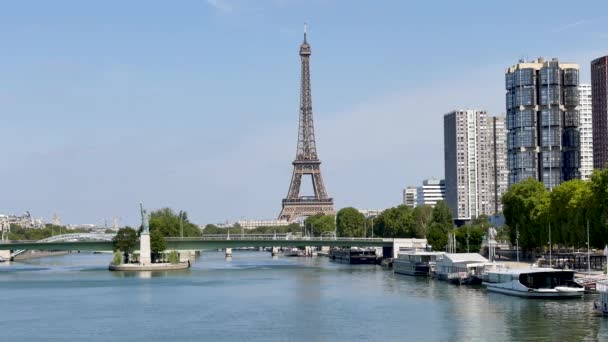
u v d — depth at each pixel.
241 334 189.62
